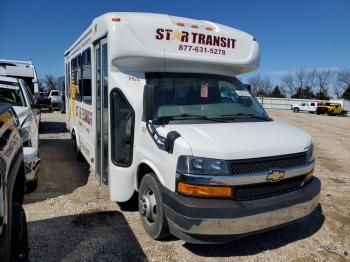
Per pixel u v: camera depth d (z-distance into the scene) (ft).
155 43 14.51
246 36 16.92
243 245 13.33
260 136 12.26
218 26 16.24
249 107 15.70
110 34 14.20
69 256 12.06
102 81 16.10
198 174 10.94
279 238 14.11
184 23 15.08
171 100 14.24
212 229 10.79
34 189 18.65
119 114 14.65
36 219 15.07
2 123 8.52
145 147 13.37
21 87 24.89
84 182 20.77
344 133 63.26
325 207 18.12
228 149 11.07
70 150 30.73
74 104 25.66
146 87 12.59
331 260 12.64
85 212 15.92
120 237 13.53
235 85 16.52
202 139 11.45
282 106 207.92
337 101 187.42
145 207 13.51
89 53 18.78
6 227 7.02
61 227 14.32
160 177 12.21
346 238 14.48
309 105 160.86
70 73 27.48
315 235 14.58
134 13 14.79
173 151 11.54
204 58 15.37
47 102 35.47
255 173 11.35
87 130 20.35
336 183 23.32
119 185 14.94
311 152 13.29
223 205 10.83
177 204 11.12
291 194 12.21
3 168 7.27
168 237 13.46
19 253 9.41
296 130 14.06
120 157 14.90
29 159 17.21
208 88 15.37
